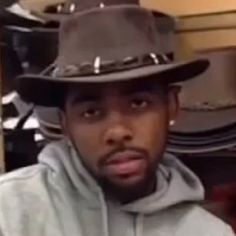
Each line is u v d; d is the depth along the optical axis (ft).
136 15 2.51
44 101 2.69
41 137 3.38
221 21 3.49
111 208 2.68
